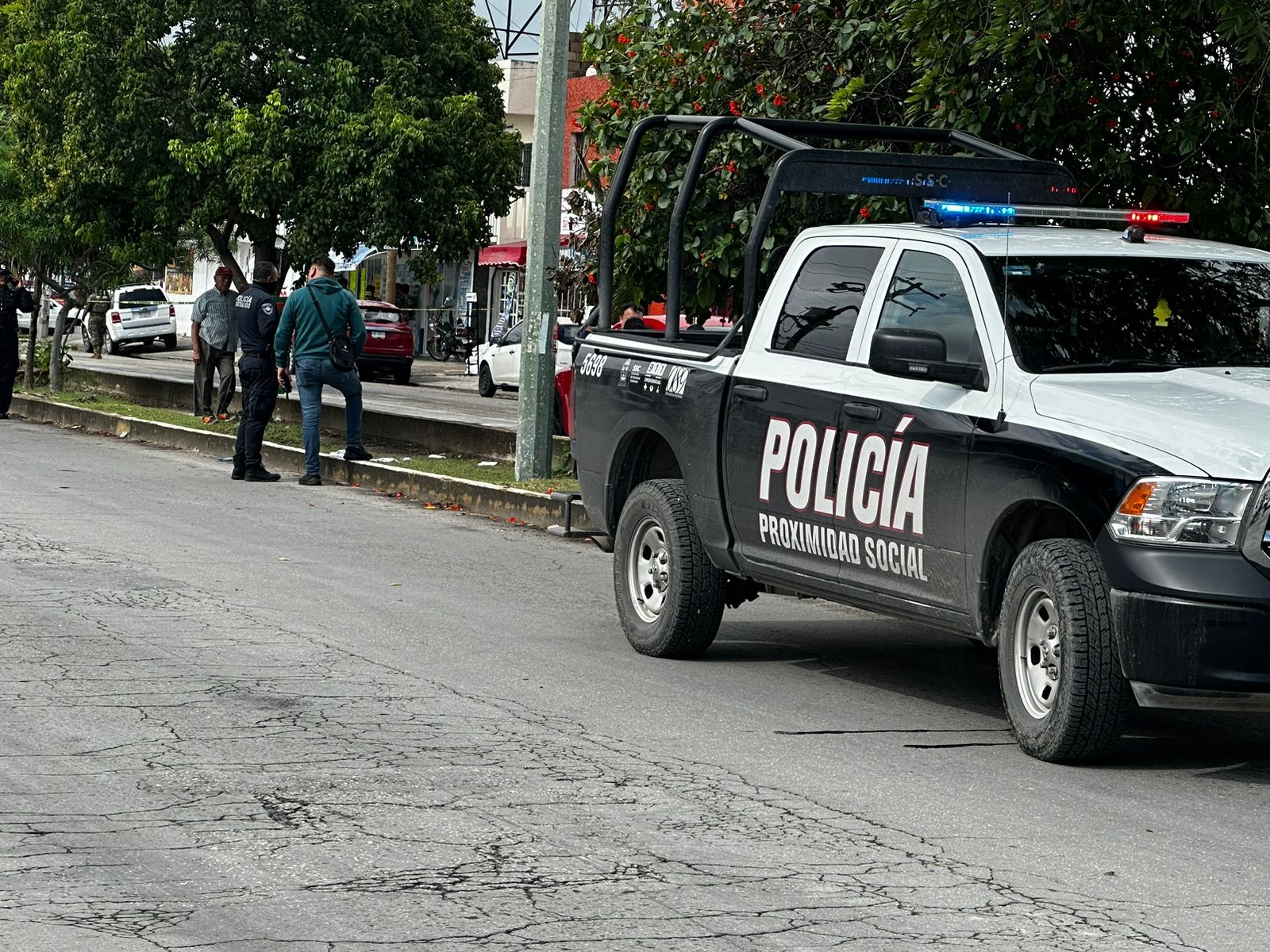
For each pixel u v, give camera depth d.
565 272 19.67
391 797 7.66
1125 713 8.50
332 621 12.16
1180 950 5.95
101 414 27.75
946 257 9.70
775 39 16.91
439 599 13.37
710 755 8.64
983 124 14.91
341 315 21.30
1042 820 7.65
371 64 35.44
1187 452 8.16
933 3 13.83
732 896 6.41
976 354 9.31
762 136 11.80
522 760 8.40
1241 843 7.38
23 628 11.35
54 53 33.41
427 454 24.28
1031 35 13.84
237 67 33.91
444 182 35.66
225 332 27.59
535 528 18.08
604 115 17.97
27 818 7.18
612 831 7.23
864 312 10.09
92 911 6.07
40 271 34.97
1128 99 15.30
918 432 9.38
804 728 9.37
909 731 9.38
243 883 6.41
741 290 17.38
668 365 11.44
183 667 10.35
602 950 5.78
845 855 7.00
